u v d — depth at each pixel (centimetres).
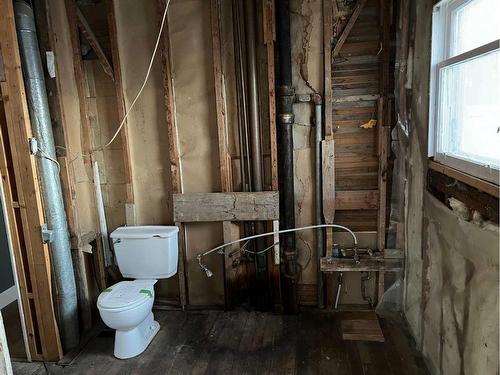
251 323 293
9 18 222
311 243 308
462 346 180
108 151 316
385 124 279
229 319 300
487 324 154
